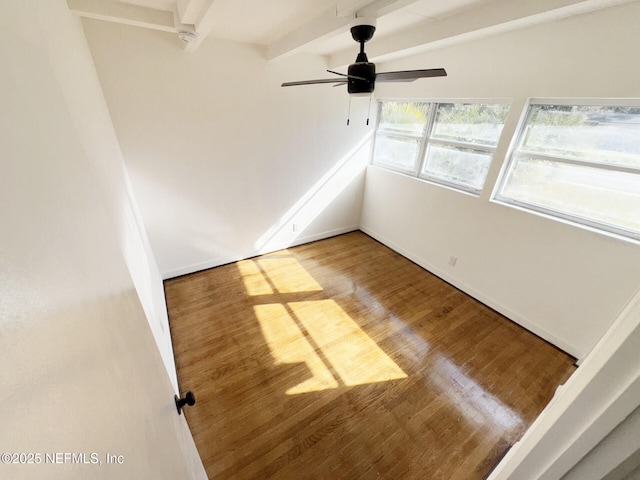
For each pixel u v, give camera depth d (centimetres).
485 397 198
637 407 32
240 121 294
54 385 36
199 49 246
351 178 415
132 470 53
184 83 250
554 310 240
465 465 160
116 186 160
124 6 180
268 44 272
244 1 178
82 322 48
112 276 72
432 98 302
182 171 280
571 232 220
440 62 280
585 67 192
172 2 179
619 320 68
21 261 35
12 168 38
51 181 49
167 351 189
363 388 201
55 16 108
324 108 345
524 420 183
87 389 45
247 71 277
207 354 223
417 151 351
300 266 355
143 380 75
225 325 254
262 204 350
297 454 161
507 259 267
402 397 196
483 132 278
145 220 279
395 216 390
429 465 159
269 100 302
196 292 297
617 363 33
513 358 230
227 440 166
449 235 319
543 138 234
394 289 315
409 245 375
